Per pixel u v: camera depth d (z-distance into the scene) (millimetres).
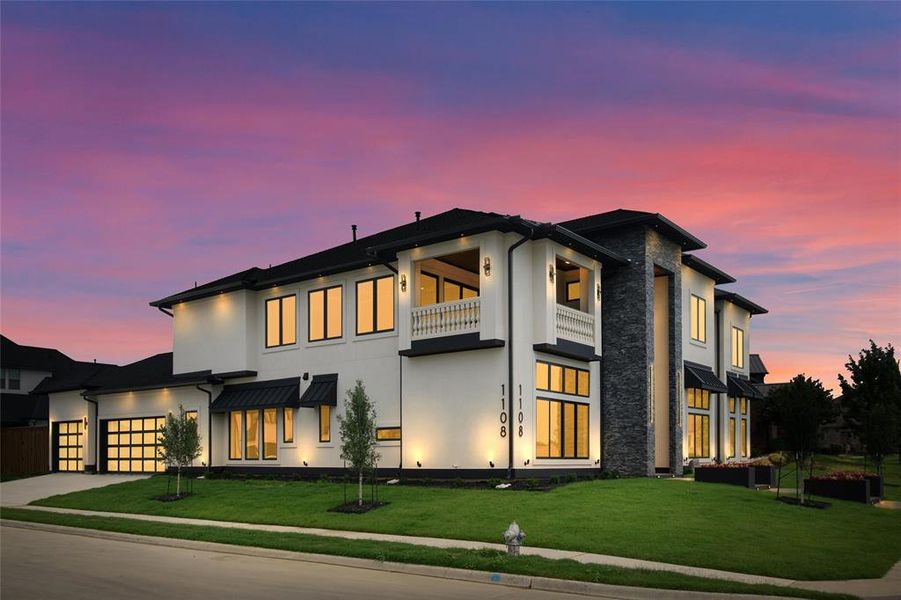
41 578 13508
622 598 12008
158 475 34875
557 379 26219
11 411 52219
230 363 33156
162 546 18172
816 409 24047
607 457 28797
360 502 21625
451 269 29156
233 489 27328
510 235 24828
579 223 31047
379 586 12750
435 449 25625
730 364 39125
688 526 17469
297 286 31500
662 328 31016
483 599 11680
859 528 18922
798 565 14164
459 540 17016
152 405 36594
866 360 35812
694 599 11727
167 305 36500
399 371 27422
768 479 26906
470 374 25016
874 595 12055
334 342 29766
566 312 26031
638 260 28969
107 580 13297
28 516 24141
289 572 14227
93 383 39750
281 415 31328
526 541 16266
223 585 12805
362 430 22188
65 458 40750
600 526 17406
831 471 36875
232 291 33375
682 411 30969
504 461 23875
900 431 30219
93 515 24203
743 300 40031
